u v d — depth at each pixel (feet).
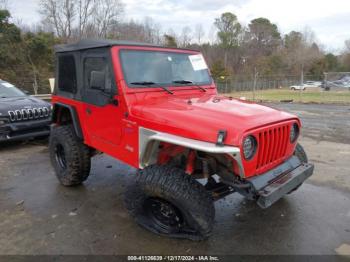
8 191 14.08
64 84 13.71
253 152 8.71
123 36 116.37
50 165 17.80
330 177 15.70
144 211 10.17
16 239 10.21
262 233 10.59
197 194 8.84
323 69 192.44
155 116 9.55
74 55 12.66
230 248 9.71
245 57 205.98
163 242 9.98
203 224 8.95
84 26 109.70
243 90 118.62
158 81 11.50
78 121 13.00
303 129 29.53
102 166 17.44
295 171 10.22
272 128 9.25
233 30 212.43
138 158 10.21
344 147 22.00
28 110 20.80
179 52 12.60
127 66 10.75
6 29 77.87
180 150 9.66
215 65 141.59
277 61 201.16
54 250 9.60
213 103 10.60
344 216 11.73
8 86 24.54
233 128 8.29
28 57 80.43
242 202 12.96
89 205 12.64
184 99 11.13
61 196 13.51
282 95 85.56
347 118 37.19
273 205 12.64
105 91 11.06
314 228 10.89
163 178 8.93
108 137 11.46
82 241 10.07
